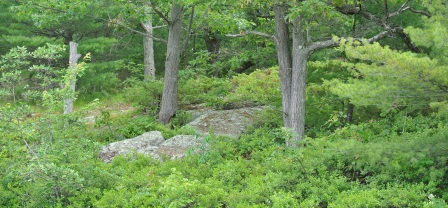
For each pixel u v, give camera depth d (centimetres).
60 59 1952
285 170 801
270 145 995
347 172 809
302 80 991
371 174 793
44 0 1206
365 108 1047
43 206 738
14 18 1906
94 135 1161
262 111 1198
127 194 752
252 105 1411
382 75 628
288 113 1027
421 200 670
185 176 843
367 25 1020
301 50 983
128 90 1375
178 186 677
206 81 1500
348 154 723
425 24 684
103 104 1836
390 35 945
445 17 666
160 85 1356
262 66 2033
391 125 955
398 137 792
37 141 816
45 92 745
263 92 1310
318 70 1111
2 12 1917
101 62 2112
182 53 1305
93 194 755
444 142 700
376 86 657
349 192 713
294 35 987
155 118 1309
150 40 2006
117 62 1609
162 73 2422
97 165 897
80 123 804
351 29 1064
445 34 620
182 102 1392
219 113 1312
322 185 742
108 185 798
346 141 748
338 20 1037
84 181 754
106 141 1151
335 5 939
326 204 718
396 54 617
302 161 791
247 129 1145
